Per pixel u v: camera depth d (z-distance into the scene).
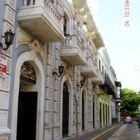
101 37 24.42
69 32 15.05
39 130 10.53
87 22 20.45
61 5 13.73
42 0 9.16
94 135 17.38
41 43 10.99
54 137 12.03
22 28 9.42
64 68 14.20
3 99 7.98
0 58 7.86
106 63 37.03
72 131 15.27
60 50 13.58
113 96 45.44
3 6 8.35
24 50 9.53
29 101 10.85
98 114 26.19
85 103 19.95
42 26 9.53
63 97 14.50
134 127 34.22
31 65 10.62
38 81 10.94
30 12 8.95
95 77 21.80
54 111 12.25
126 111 69.75
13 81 8.66
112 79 48.19
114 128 29.94
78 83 17.20
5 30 8.21
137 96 69.31
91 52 22.12
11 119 8.41
